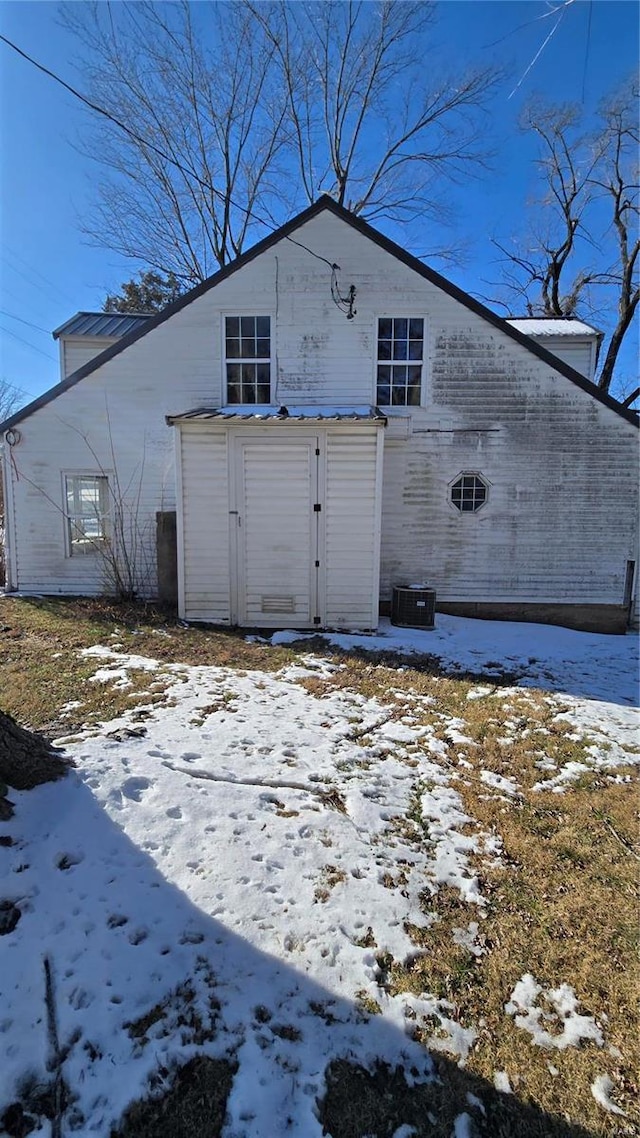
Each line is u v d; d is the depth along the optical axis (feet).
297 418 24.40
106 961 6.95
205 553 25.82
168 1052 6.02
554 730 15.16
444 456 29.66
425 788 11.71
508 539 29.99
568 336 35.50
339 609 25.91
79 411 30.66
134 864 8.56
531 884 8.97
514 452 29.53
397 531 30.09
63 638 22.26
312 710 15.64
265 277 29.12
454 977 7.16
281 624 26.00
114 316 39.11
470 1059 6.16
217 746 12.69
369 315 29.01
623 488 29.55
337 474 25.22
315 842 9.51
